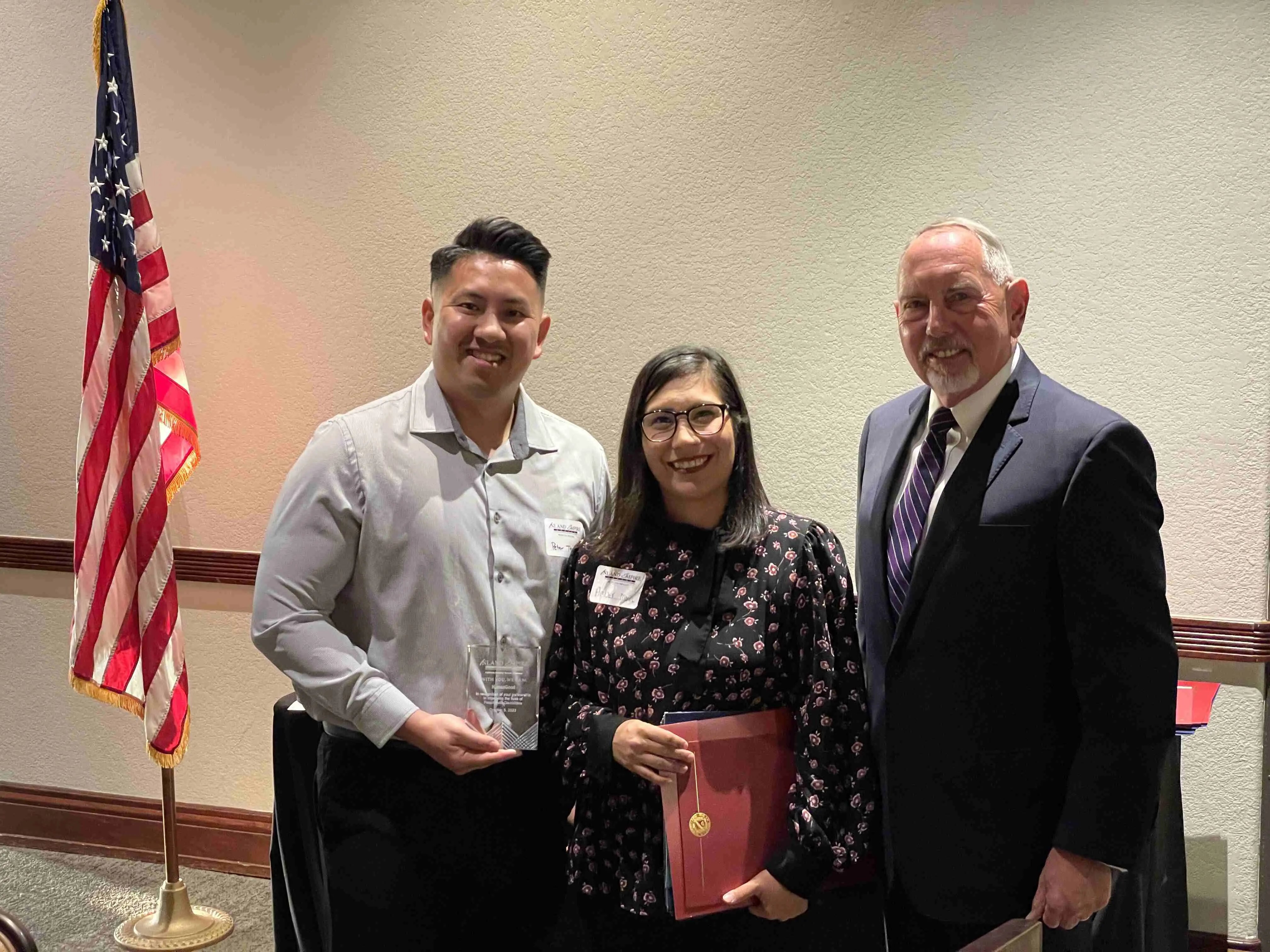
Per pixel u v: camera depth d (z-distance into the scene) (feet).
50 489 11.58
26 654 11.85
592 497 7.39
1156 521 5.38
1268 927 8.57
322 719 6.95
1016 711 5.54
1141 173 8.44
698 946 6.08
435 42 10.19
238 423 10.98
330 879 6.81
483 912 6.93
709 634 5.92
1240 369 8.34
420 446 6.88
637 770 5.73
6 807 11.87
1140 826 5.18
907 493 6.09
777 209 9.37
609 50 9.72
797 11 9.19
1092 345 8.64
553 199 9.98
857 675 5.90
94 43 9.71
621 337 9.89
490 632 6.81
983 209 8.82
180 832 11.26
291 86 10.59
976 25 8.73
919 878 5.74
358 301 10.56
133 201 9.72
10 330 11.55
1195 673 8.57
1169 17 8.29
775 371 9.48
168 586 9.67
